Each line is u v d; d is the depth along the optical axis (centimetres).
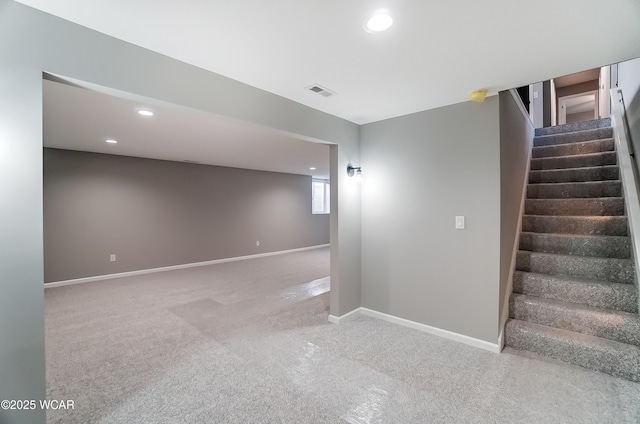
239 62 200
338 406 189
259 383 213
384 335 291
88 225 516
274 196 814
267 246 797
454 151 277
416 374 222
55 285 483
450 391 202
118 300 409
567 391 199
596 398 191
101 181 529
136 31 164
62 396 200
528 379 213
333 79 225
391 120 320
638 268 233
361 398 196
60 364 240
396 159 317
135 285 489
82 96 263
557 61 195
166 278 538
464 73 214
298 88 241
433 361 241
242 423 175
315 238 927
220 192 698
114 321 332
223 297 423
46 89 247
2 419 139
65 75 153
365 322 325
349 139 332
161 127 358
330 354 254
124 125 350
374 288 339
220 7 144
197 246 657
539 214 343
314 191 994
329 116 306
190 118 325
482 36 167
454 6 141
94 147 479
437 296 290
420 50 183
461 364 235
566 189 344
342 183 323
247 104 233
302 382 214
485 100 258
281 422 175
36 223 145
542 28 158
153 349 265
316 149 493
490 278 257
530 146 402
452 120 277
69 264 498
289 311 363
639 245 236
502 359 241
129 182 561
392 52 186
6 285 138
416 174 302
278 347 268
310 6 143
